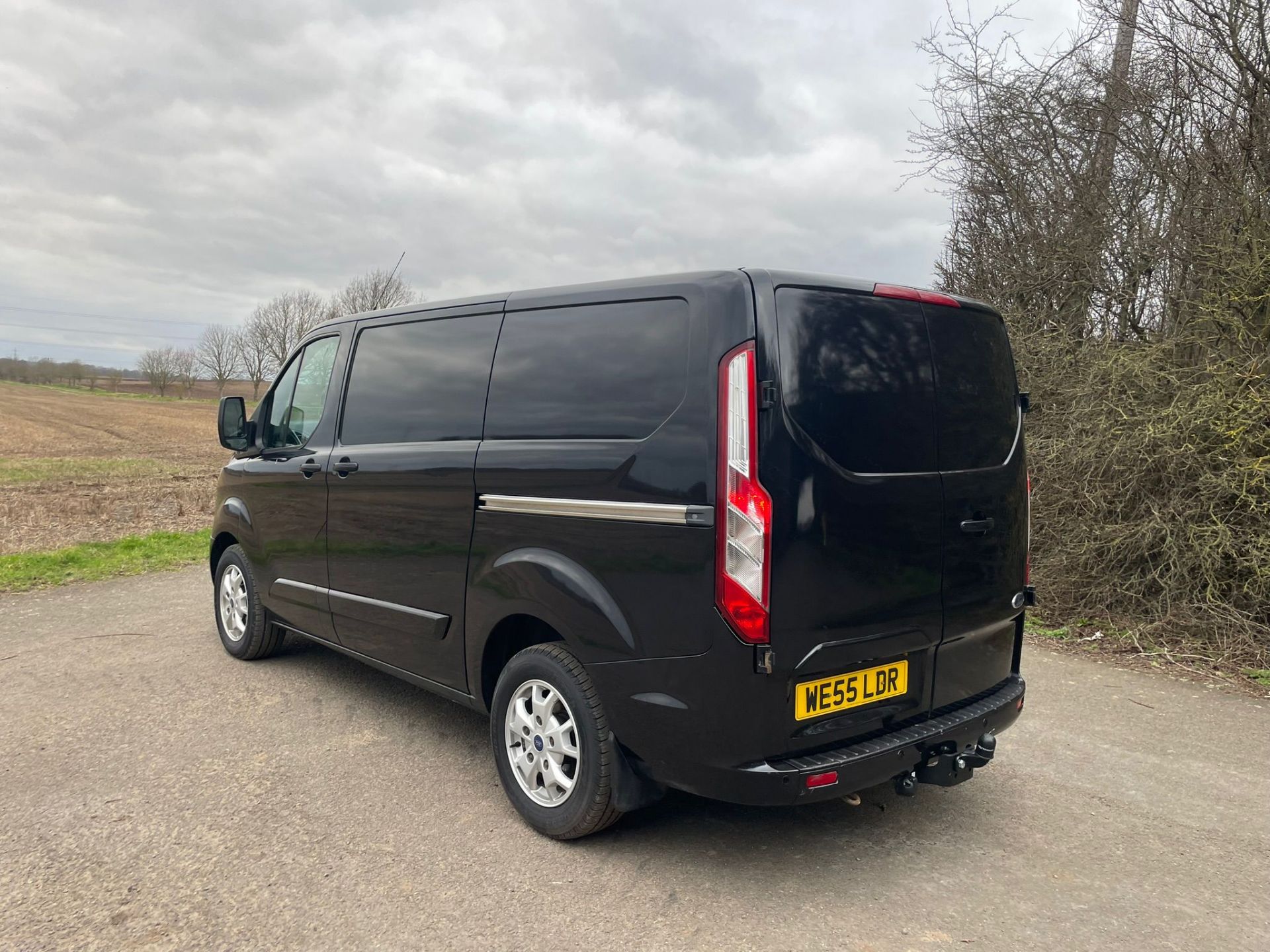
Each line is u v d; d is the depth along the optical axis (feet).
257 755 12.88
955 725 9.89
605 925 8.64
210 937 8.40
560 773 10.28
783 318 8.84
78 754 12.85
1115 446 20.13
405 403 13.00
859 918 8.80
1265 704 15.47
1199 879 9.64
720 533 8.49
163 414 184.14
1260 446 18.53
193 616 21.59
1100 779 12.28
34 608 22.58
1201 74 22.39
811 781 8.55
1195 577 19.24
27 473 66.03
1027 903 9.11
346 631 14.17
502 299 11.74
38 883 9.34
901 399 9.71
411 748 13.17
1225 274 20.47
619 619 9.33
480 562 11.14
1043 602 21.34
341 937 8.42
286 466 15.30
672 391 9.16
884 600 9.28
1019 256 28.96
